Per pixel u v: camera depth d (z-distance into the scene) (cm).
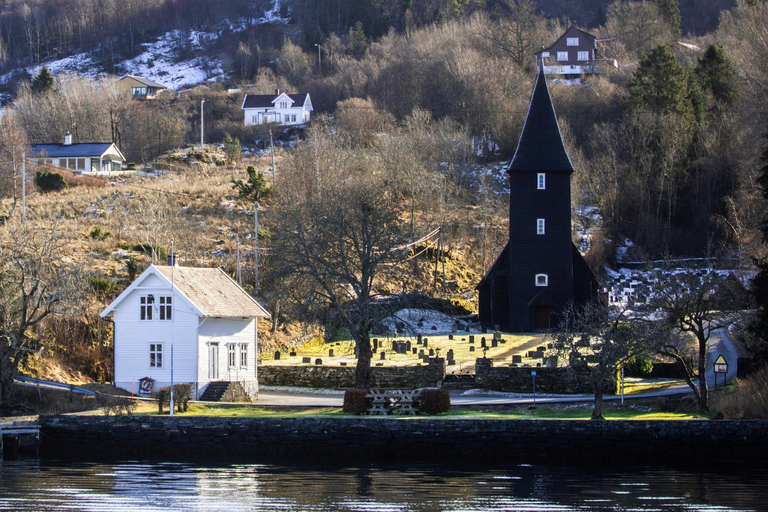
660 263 11381
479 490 4191
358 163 12475
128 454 5150
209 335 6316
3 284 6194
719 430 4856
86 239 9594
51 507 3862
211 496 4066
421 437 4969
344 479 4444
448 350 7844
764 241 5900
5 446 5094
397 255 6219
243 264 9769
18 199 11400
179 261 9412
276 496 4066
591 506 3866
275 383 7188
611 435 4881
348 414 5425
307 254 6088
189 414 5431
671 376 7069
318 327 8231
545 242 9550
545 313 9625
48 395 5788
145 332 6278
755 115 10875
